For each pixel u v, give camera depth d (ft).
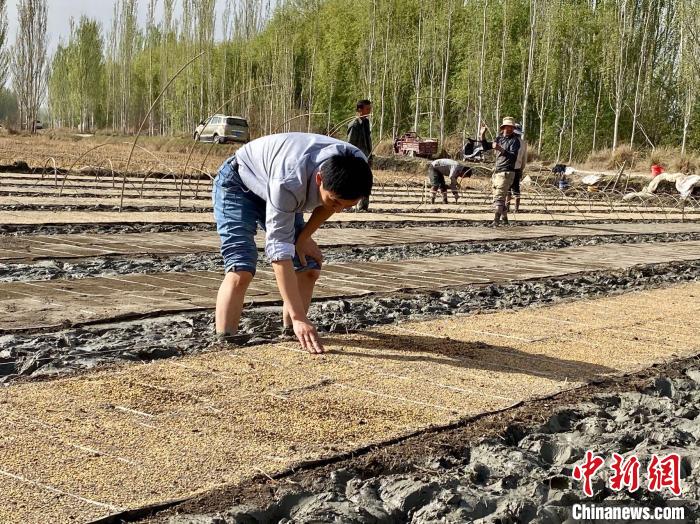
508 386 13.61
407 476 9.76
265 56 160.97
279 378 13.29
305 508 8.86
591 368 15.02
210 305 19.19
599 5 143.43
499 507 9.21
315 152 13.44
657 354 16.33
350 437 10.83
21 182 56.34
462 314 19.52
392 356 15.05
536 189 77.87
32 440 10.14
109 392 12.20
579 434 11.71
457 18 146.61
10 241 28.63
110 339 15.70
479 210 56.24
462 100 139.74
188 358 14.23
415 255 31.71
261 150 14.10
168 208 43.83
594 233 44.70
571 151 133.59
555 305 21.34
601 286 25.50
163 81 176.35
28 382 12.57
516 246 36.52
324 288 22.54
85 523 8.03
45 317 17.25
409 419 11.69
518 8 144.56
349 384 13.19
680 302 22.59
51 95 241.96
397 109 149.48
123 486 8.95
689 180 88.22
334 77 160.45
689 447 11.38
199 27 164.04
